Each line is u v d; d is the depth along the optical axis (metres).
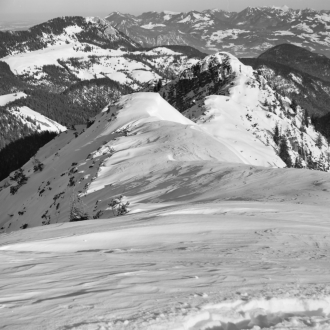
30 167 115.06
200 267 8.95
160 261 10.07
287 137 156.12
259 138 138.88
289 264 9.82
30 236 18.67
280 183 32.28
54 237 16.72
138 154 58.53
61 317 5.24
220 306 5.80
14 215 76.25
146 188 41.34
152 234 15.71
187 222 17.92
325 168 155.25
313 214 20.56
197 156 56.44
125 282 7.20
